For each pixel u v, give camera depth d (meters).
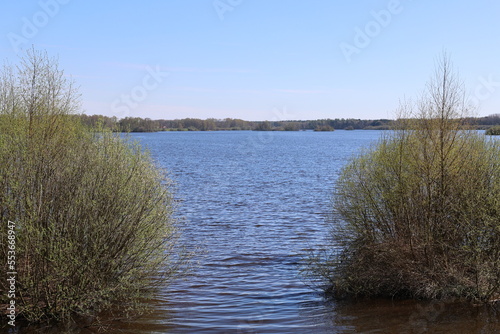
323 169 49.91
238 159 65.19
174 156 70.50
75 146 10.64
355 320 9.77
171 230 11.39
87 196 9.60
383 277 10.98
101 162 10.29
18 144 9.80
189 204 25.84
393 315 9.95
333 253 12.60
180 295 11.38
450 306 10.33
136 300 10.34
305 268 12.57
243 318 9.98
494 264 10.30
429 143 11.09
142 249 10.15
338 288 11.27
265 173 45.25
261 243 17.05
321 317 10.00
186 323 9.61
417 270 10.74
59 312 9.24
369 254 11.29
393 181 11.34
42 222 9.32
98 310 9.74
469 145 11.27
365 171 11.83
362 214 11.56
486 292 10.38
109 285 9.69
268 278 12.86
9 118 10.82
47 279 8.92
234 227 19.94
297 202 26.97
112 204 9.74
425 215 10.94
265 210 24.22
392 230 11.34
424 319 9.68
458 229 10.89
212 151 86.50
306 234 18.61
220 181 37.88
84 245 9.45
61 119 11.16
